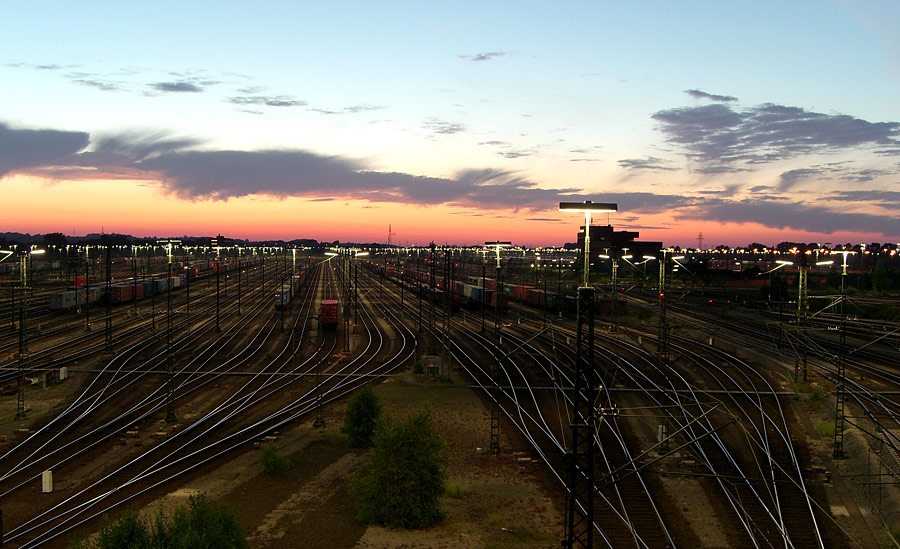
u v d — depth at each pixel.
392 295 155.00
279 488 35.06
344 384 59.38
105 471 36.72
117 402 51.47
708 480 36.06
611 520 31.08
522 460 39.31
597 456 39.88
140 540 23.50
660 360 68.69
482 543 28.98
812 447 42.19
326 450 41.41
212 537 24.16
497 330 57.44
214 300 135.62
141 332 87.94
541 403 52.88
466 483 36.22
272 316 109.25
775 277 146.88
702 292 137.62
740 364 67.88
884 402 51.31
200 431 44.38
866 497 34.28
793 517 31.64
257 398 53.78
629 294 146.25
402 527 30.50
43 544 27.66
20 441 41.62
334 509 32.53
